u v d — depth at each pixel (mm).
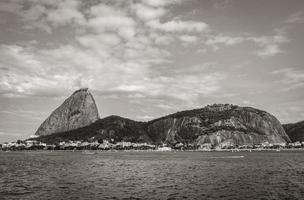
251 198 67625
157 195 71625
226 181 97562
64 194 72500
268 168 151000
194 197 69188
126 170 143375
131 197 69125
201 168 154250
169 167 163125
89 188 82375
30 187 83812
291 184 88625
